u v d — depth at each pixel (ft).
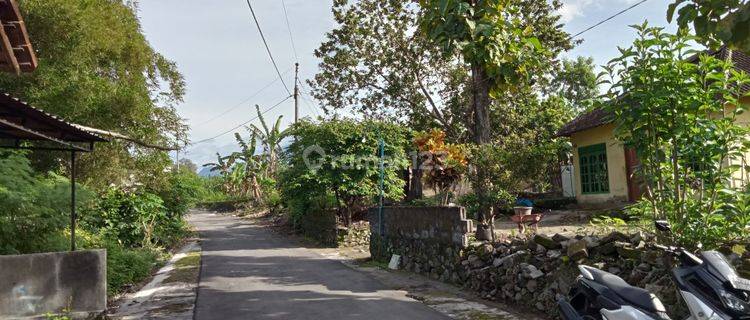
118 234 45.80
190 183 65.41
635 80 18.84
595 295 15.15
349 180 54.49
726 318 11.83
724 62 18.28
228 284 31.83
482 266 27.43
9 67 21.15
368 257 43.93
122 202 47.67
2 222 24.16
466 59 29.14
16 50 21.47
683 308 16.43
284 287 30.30
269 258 44.65
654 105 18.38
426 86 76.89
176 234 61.26
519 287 24.00
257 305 25.54
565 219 46.47
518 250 25.38
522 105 71.10
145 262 37.22
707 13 14.30
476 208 31.63
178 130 53.72
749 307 11.84
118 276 31.19
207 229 82.38
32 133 20.49
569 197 60.90
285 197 65.16
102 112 42.65
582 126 55.47
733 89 18.40
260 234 71.36
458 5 26.58
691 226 18.37
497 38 27.48
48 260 21.44
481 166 30.76
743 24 13.32
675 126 18.47
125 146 47.44
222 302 26.50
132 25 46.80
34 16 36.94
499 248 26.84
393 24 74.13
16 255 20.99
